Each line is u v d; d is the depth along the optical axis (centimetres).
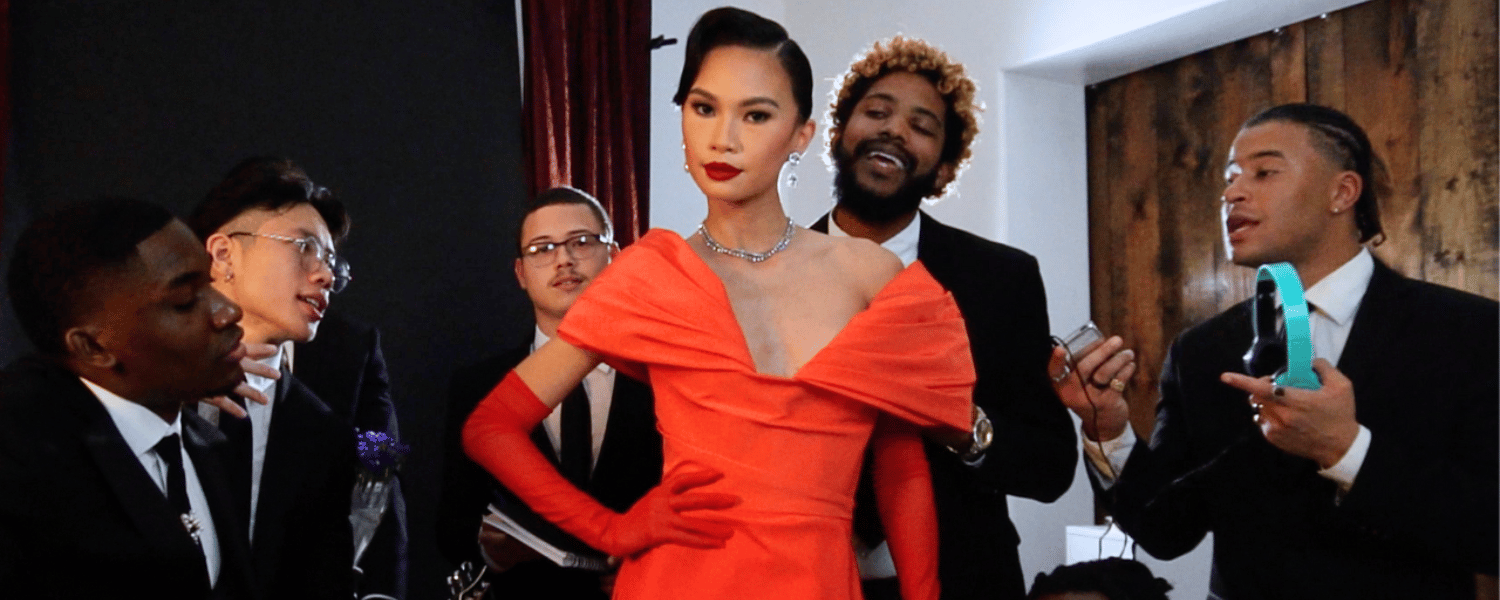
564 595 213
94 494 144
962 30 367
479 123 362
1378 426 212
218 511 162
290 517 183
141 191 308
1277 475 219
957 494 201
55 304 145
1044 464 197
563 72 365
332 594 187
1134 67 345
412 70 351
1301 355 202
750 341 146
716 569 140
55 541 140
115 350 146
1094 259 359
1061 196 358
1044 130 357
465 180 358
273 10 330
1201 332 244
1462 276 267
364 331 259
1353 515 199
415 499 339
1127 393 345
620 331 147
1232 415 233
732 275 151
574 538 174
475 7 365
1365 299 222
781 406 140
